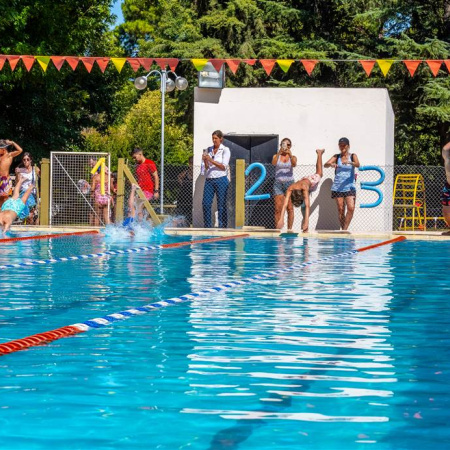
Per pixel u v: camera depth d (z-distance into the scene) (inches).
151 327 231.9
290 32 1373.0
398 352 197.2
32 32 976.3
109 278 354.3
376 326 234.2
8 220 602.5
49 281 342.3
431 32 1234.0
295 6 1344.7
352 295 302.2
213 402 150.6
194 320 244.7
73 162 695.1
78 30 1043.3
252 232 640.4
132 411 144.4
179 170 732.7
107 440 128.3
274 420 138.9
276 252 493.4
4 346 200.7
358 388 161.3
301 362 185.6
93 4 1125.7
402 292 311.3
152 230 650.8
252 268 399.2
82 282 339.6
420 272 384.2
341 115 712.4
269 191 697.0
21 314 252.7
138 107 1373.0
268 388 161.0
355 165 664.4
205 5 1392.7
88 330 226.8
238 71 1318.9
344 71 1278.3
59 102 1048.2
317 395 155.8
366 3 1272.1
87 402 150.4
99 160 685.9
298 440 128.1
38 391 158.6
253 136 721.6
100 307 268.5
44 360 187.0
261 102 719.7
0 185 660.1
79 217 694.5
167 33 1393.9
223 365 182.2
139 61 603.5
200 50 1316.4
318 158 669.9
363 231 666.2
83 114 1207.6
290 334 221.6
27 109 1022.4
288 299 291.3
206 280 348.5
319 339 214.4
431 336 219.0
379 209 692.1
